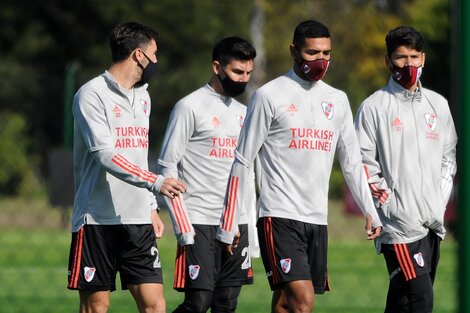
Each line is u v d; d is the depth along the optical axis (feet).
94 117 67.67
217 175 78.54
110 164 66.39
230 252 70.64
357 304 107.55
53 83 299.58
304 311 68.90
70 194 196.13
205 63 290.15
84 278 69.41
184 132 77.97
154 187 65.82
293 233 69.21
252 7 286.87
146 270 70.23
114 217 69.26
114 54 69.72
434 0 245.45
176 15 293.43
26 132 309.22
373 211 71.05
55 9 326.65
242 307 103.96
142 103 70.54
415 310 74.90
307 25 69.77
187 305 78.54
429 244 75.82
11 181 305.32
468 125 31.94
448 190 76.95
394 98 75.25
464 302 32.09
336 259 148.77
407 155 74.69
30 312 101.96
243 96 193.77
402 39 74.13
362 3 255.29
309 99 70.59
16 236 192.03
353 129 72.49
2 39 335.47
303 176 69.87
